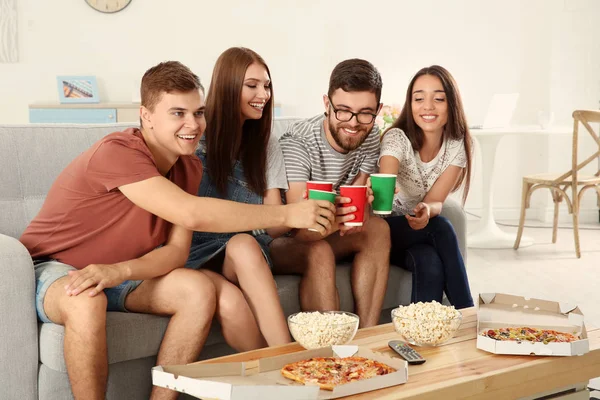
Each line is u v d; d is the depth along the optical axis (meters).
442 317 1.74
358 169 2.53
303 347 1.75
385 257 2.43
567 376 1.67
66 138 2.38
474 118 6.00
